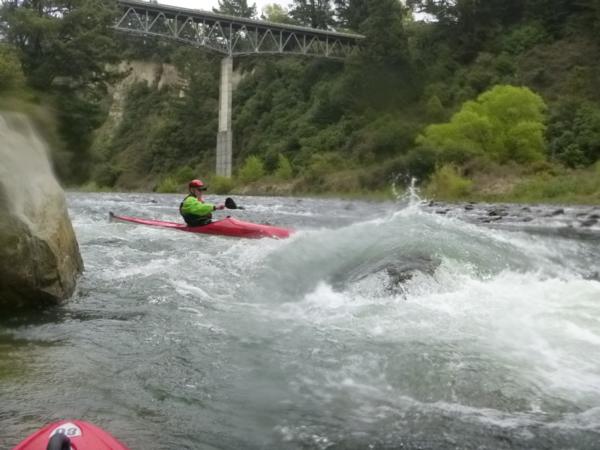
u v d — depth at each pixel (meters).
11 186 5.51
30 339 4.75
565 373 4.03
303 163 51.59
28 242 5.45
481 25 55.59
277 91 66.94
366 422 3.39
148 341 4.76
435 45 57.00
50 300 5.72
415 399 3.70
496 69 49.59
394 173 36.28
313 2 76.75
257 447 3.09
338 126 53.38
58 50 31.97
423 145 35.31
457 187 28.86
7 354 4.35
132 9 52.78
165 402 3.62
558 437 3.20
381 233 8.06
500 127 33.00
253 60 74.38
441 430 3.29
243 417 3.44
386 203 26.77
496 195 27.45
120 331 5.02
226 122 57.62
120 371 4.09
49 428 2.49
